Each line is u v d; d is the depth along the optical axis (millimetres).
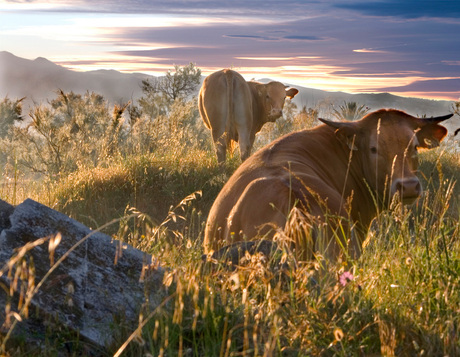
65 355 3127
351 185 5629
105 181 9930
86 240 3791
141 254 3900
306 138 5633
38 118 13008
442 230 3857
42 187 10492
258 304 3426
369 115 5688
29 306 3260
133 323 3301
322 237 3928
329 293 3254
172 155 11211
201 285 3537
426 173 11086
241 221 4508
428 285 3506
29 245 2523
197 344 3043
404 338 3133
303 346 2971
